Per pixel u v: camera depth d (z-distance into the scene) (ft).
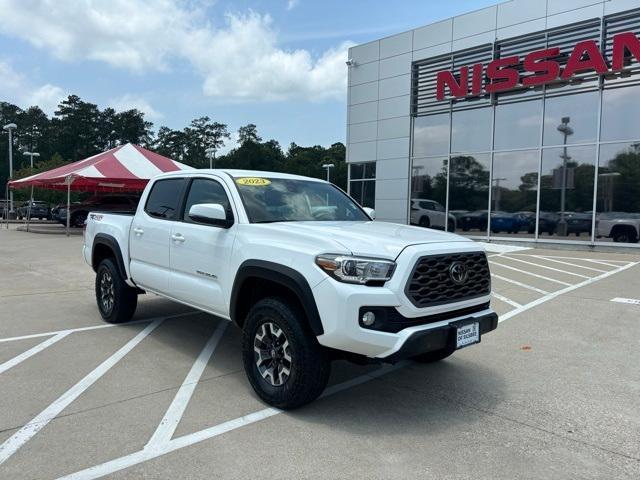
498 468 10.36
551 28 56.18
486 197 61.67
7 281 32.96
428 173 67.46
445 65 65.67
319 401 13.79
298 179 18.04
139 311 24.16
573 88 54.44
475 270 13.62
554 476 10.09
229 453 10.78
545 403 13.78
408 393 14.44
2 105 305.12
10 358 16.89
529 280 34.19
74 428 11.82
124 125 329.72
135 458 10.51
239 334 20.26
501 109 60.03
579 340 19.95
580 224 54.19
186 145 364.58
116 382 14.83
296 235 13.02
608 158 52.47
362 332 11.38
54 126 309.83
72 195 148.15
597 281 33.81
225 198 15.78
